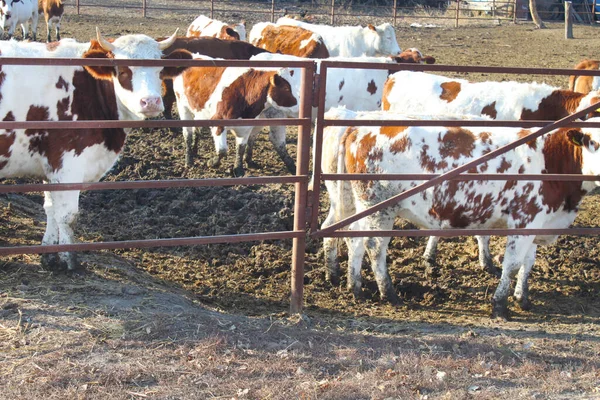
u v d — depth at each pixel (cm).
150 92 551
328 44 1462
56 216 566
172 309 511
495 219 610
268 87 933
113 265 618
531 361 464
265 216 805
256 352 452
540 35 2672
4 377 396
